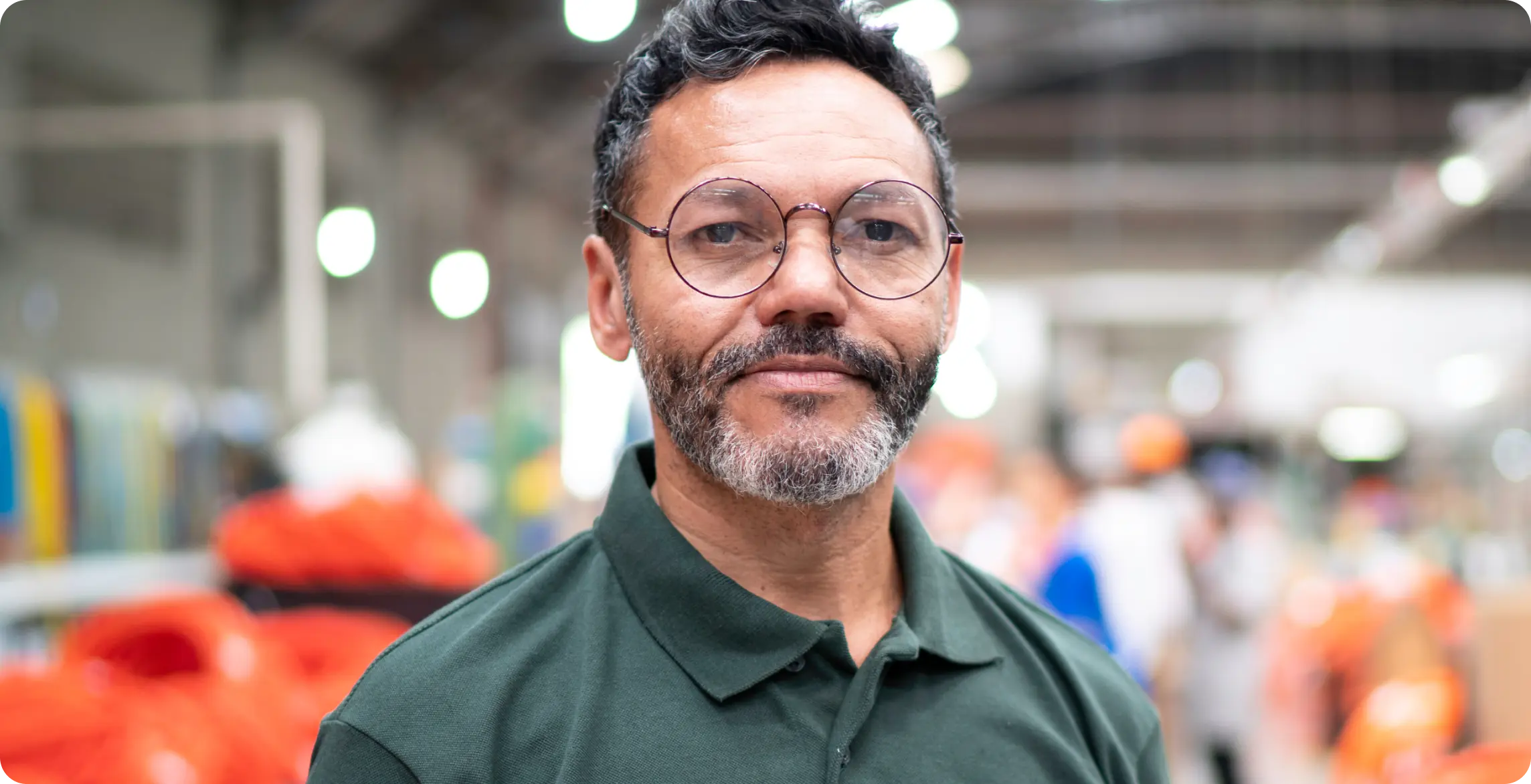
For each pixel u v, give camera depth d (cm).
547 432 496
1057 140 1600
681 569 103
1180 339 1742
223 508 440
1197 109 1507
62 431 391
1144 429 484
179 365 782
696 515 110
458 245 1250
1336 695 550
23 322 630
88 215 700
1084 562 377
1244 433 1268
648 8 981
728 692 98
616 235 116
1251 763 446
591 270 123
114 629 178
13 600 282
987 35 1188
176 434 438
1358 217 1692
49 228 662
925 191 110
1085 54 1302
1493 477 1064
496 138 1290
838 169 105
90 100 708
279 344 874
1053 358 1593
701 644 100
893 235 108
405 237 1120
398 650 102
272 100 884
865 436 103
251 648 179
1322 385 1372
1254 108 1495
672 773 94
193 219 806
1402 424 1329
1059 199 1616
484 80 1120
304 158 460
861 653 111
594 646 101
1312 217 1708
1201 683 451
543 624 104
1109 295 1658
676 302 105
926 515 658
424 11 989
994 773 103
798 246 103
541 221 1500
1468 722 313
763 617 100
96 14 700
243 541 256
